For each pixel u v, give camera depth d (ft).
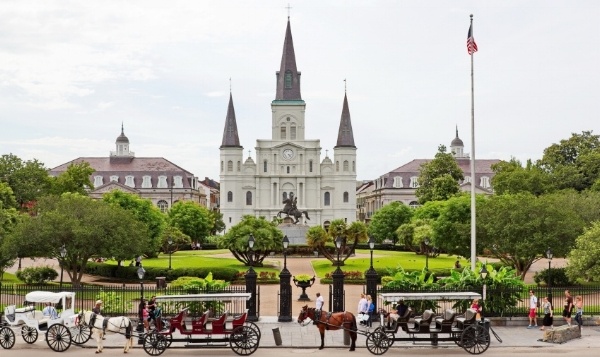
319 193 465.88
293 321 116.06
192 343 94.73
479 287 111.86
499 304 112.57
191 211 336.90
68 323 96.37
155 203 489.67
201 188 583.58
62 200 170.60
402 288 114.01
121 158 508.53
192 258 240.94
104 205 171.63
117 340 100.42
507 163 356.18
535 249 158.40
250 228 206.49
